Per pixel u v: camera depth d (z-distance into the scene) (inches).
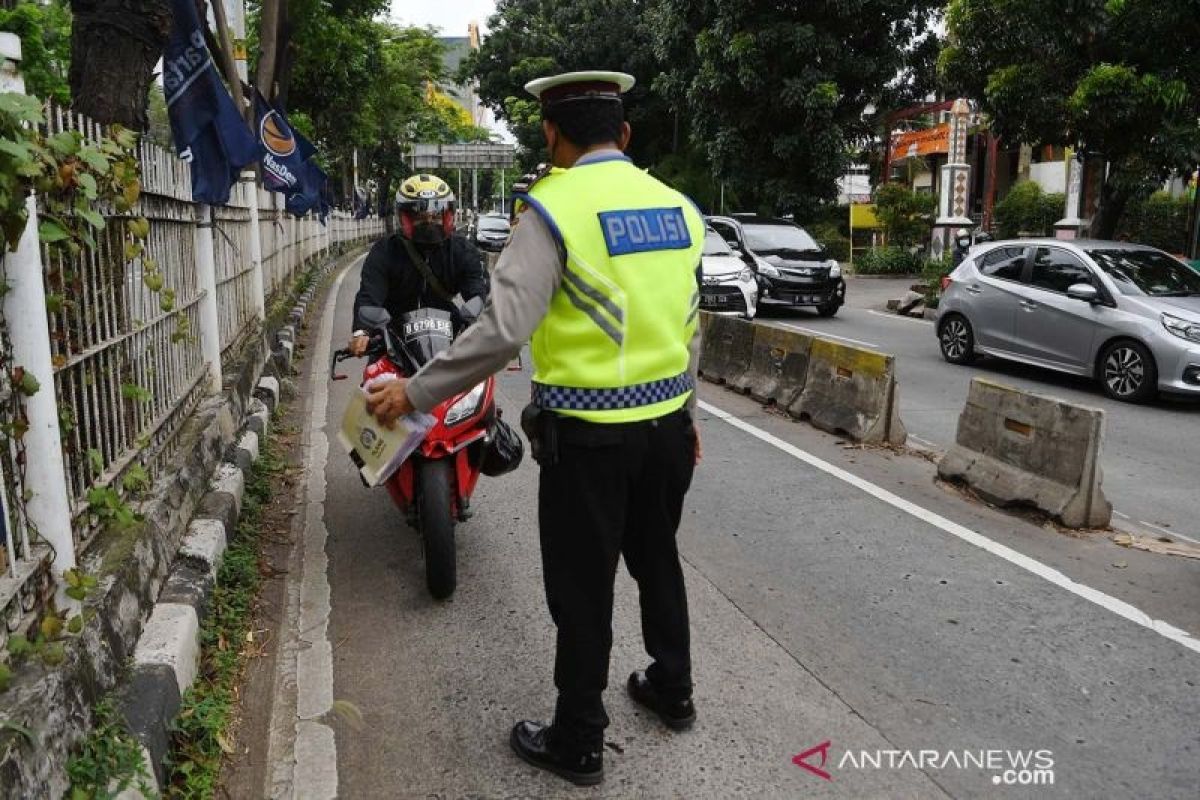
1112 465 280.4
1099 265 389.1
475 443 184.2
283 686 148.9
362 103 1105.4
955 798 119.6
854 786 122.0
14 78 111.0
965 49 519.5
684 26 916.0
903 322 619.5
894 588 183.3
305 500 239.1
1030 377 421.4
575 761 121.3
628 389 111.7
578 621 117.0
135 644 131.9
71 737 102.8
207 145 241.3
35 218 113.8
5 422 107.8
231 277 309.4
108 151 139.1
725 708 140.0
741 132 916.0
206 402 239.3
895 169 1360.7
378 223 1971.0
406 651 159.8
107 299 155.7
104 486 141.5
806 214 919.0
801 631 164.9
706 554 201.3
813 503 236.1
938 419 338.0
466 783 123.5
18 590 105.1
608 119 113.4
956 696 143.5
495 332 105.1
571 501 113.9
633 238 109.9
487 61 1438.2
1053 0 456.8
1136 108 448.8
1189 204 844.0
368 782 124.0
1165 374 352.5
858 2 841.5
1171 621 169.3
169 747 122.0
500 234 1332.4
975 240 837.2
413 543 209.3
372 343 193.9
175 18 239.5
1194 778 123.7
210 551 169.8
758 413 342.0
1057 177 1091.9
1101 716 138.1
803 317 645.9
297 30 717.9
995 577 188.9
